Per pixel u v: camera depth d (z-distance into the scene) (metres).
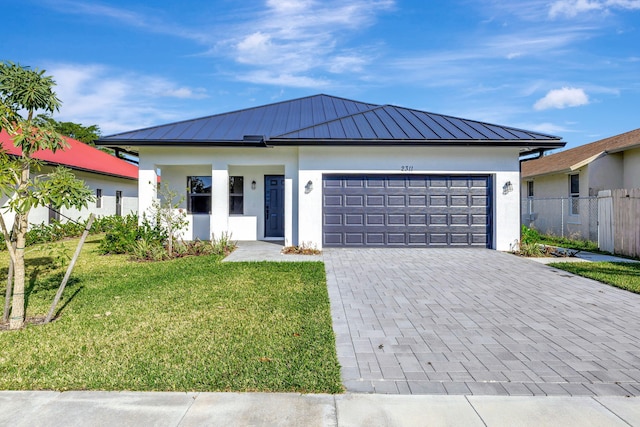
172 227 9.90
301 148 10.81
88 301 5.55
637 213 9.70
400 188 10.98
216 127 12.92
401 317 4.96
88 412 2.73
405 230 11.01
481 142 10.23
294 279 6.99
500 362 3.61
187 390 3.03
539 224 18.27
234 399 2.90
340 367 3.47
